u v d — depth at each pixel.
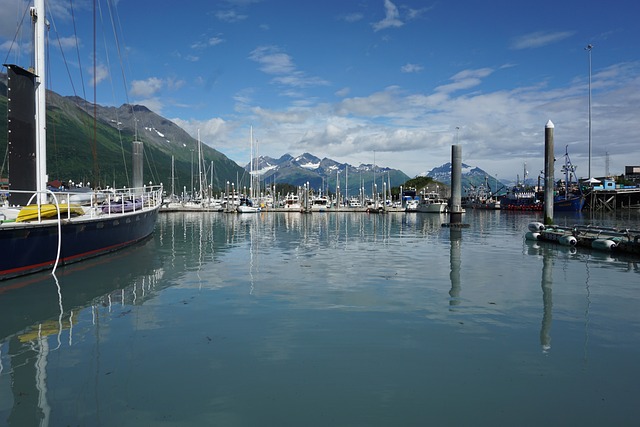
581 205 106.12
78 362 9.19
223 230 49.97
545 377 8.57
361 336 10.92
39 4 21.53
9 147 20.62
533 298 14.95
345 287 16.75
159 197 40.31
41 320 12.16
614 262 23.22
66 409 7.21
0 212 19.25
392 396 7.78
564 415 7.16
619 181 145.88
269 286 16.92
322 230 50.44
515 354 9.77
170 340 10.56
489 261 23.77
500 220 75.50
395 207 124.25
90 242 22.56
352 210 119.62
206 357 9.50
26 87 20.80
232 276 19.09
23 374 8.56
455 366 9.09
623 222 67.94
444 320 12.30
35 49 21.62
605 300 14.64
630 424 6.90
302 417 7.04
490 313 13.02
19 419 6.88
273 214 101.44
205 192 151.75
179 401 7.52
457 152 54.75
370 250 29.59
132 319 12.29
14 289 15.84
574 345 10.33
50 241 18.95
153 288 16.41
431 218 84.25
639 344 10.39
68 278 17.84
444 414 7.18
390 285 17.14
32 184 21.08
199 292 15.78
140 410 7.20
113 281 17.58
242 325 11.77
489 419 7.02
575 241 31.02
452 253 27.59
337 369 8.91
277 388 8.05
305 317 12.56
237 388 8.04
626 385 8.23
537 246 31.50
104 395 7.72
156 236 41.22
